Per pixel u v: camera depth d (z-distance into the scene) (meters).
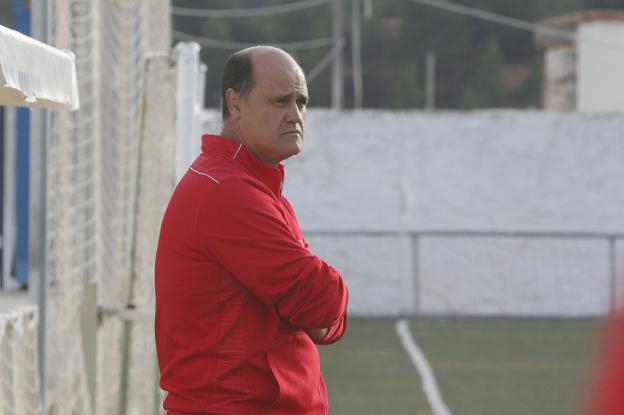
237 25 139.62
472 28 149.62
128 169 17.20
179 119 14.77
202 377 8.56
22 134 36.41
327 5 145.12
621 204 48.97
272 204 8.59
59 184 14.73
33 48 9.24
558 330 42.47
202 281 8.53
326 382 29.84
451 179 49.00
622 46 89.50
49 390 15.29
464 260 48.28
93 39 15.34
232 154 8.85
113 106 16.73
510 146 49.03
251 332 8.54
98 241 15.96
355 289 47.91
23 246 36.69
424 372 31.55
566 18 99.50
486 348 37.06
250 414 8.48
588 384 3.50
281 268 8.34
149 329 16.08
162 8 21.00
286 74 8.91
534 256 48.09
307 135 48.81
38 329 12.73
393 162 48.97
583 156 49.06
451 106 147.00
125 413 15.80
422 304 48.19
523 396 27.72
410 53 148.75
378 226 48.88
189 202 8.60
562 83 102.06
